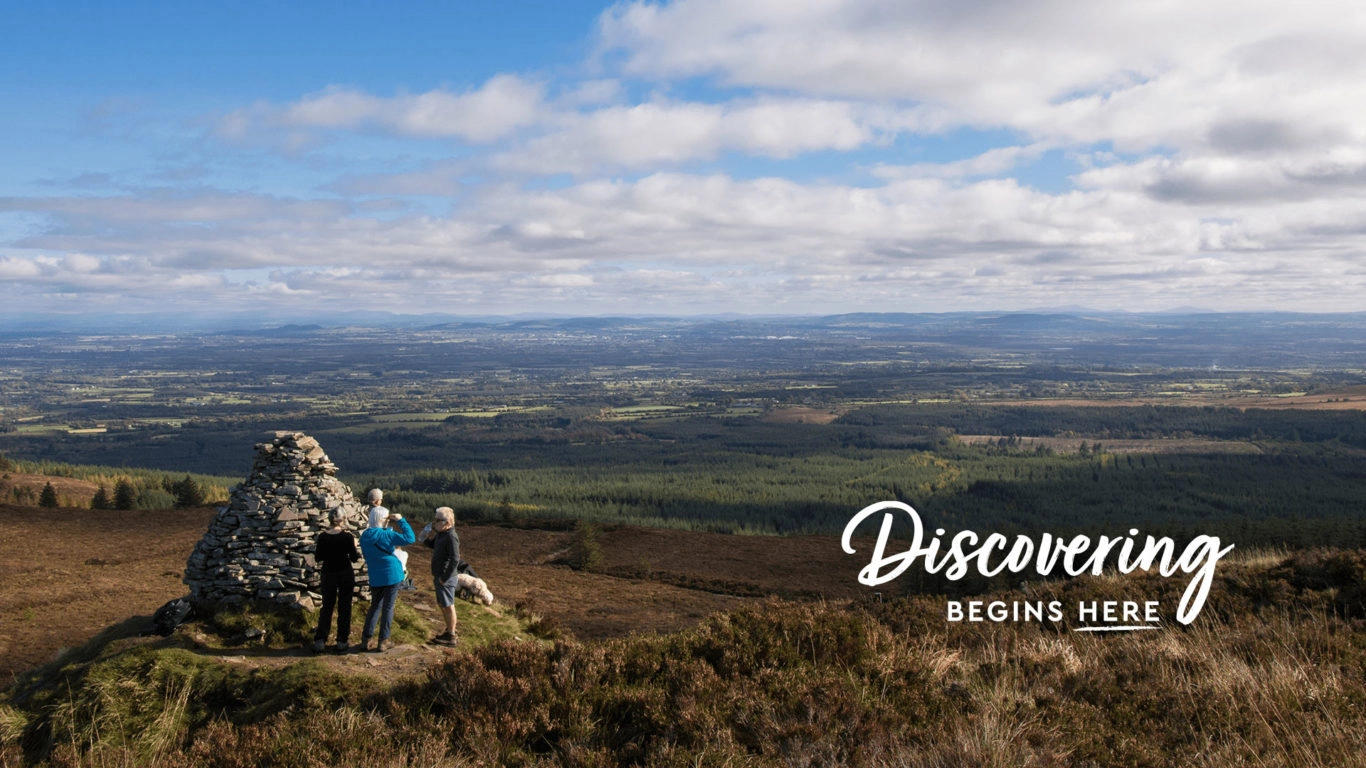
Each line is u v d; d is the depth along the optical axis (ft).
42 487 263.29
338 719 26.94
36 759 32.09
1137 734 24.23
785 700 26.35
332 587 40.14
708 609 106.52
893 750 22.50
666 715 25.54
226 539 45.34
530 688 27.32
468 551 153.38
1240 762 20.86
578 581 124.67
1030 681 28.91
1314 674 26.73
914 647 32.86
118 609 78.07
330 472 48.91
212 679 35.40
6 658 61.21
